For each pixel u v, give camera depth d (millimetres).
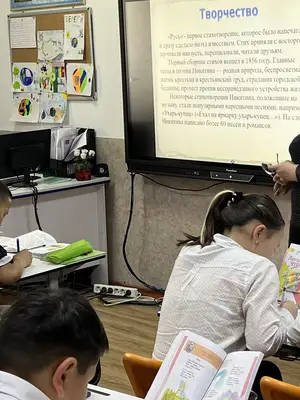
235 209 2182
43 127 5555
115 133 5031
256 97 4117
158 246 4926
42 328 1072
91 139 5109
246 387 1585
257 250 2186
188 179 4656
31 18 5430
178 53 4438
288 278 2361
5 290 3938
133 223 5047
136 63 4656
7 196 3160
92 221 5078
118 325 4395
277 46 3965
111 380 3627
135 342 4121
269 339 2008
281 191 3736
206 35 4281
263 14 3988
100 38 4988
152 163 4684
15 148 4633
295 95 3943
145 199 4938
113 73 4957
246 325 2055
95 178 5039
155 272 4984
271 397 1775
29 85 5570
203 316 2076
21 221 4680
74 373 1076
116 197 5125
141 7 4551
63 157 5016
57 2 5207
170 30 4445
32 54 5492
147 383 1960
